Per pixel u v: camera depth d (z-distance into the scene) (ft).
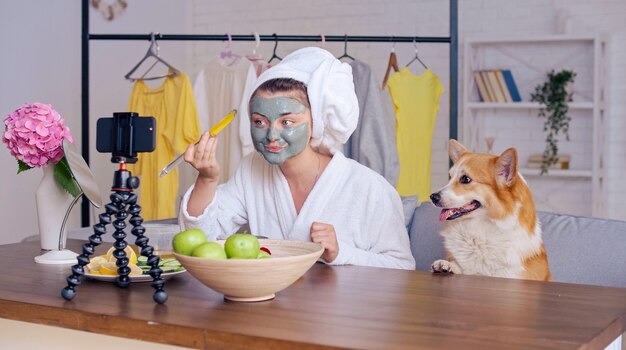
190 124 13.46
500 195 7.30
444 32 19.07
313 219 7.29
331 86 6.94
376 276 5.75
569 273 7.94
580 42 17.94
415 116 13.99
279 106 6.72
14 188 15.84
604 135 17.83
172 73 13.55
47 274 5.75
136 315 4.29
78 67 17.57
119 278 5.16
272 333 3.86
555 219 8.45
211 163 6.31
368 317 4.26
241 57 13.79
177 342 4.06
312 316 4.27
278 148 6.82
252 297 4.68
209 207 6.73
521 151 18.67
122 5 18.80
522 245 7.27
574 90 18.08
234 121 13.84
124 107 19.10
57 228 7.09
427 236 8.95
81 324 4.41
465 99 18.03
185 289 5.11
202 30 21.48
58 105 16.96
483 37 17.89
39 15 16.35
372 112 12.62
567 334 3.91
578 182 18.25
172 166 6.21
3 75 15.38
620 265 7.79
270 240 5.30
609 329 4.14
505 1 18.61
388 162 12.62
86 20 13.28
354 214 7.31
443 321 4.17
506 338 3.79
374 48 19.63
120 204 4.98
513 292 5.11
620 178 18.01
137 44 19.44
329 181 7.34
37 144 6.75
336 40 13.04
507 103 17.78
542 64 18.28
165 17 20.47
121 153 5.01
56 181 7.02
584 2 18.03
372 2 19.62
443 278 5.66
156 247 6.42
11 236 15.78
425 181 14.25
